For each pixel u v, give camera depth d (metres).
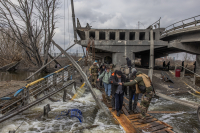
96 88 8.66
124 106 5.51
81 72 6.09
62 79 9.27
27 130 3.61
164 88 9.40
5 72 13.50
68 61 20.30
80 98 6.98
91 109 5.40
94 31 15.26
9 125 3.80
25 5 11.62
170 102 6.73
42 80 6.54
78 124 4.09
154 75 12.14
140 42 15.22
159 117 4.92
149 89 3.97
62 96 6.90
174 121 4.59
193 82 10.29
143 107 4.09
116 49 15.30
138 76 4.13
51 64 19.42
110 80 4.68
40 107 5.34
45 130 3.66
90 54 19.12
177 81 10.83
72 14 13.99
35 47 13.20
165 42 15.25
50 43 13.14
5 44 16.11
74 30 14.24
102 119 4.51
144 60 24.86
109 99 6.03
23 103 4.84
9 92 5.15
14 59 15.62
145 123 4.03
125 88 4.68
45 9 12.41
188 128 4.11
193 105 5.15
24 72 14.05
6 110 4.33
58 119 4.37
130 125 3.97
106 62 19.09
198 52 14.01
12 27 12.02
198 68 14.28
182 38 13.74
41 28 13.06
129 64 9.62
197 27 11.28
